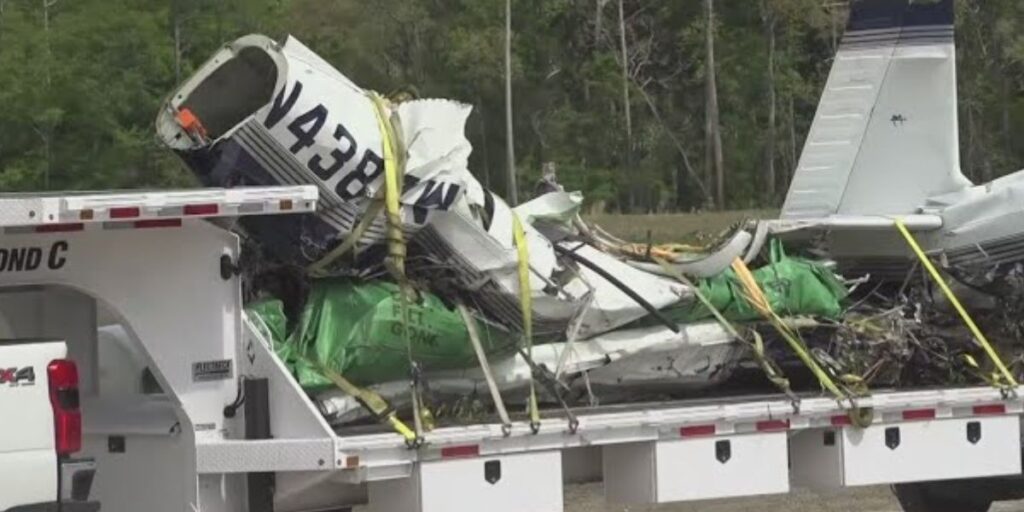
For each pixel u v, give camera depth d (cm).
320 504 2952
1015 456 3678
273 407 2820
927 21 4084
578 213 3484
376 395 2975
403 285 3017
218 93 3027
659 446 3195
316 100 2973
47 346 2592
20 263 2647
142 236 2747
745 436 3316
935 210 4006
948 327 3928
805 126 16362
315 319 3012
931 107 4072
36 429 2558
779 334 3572
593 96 15500
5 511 2522
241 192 2716
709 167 15850
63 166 12231
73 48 12250
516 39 14838
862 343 3631
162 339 2764
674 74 16250
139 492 2920
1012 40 15575
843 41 4209
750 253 3628
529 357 3156
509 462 2991
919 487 4222
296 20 13775
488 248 3125
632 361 3391
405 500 2897
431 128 3084
